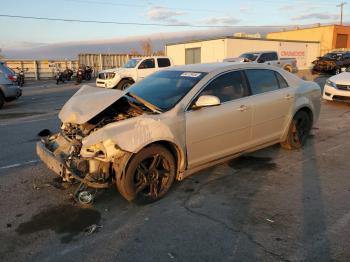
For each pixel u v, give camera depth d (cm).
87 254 315
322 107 1084
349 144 645
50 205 412
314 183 463
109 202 416
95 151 382
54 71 3256
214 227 355
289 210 388
